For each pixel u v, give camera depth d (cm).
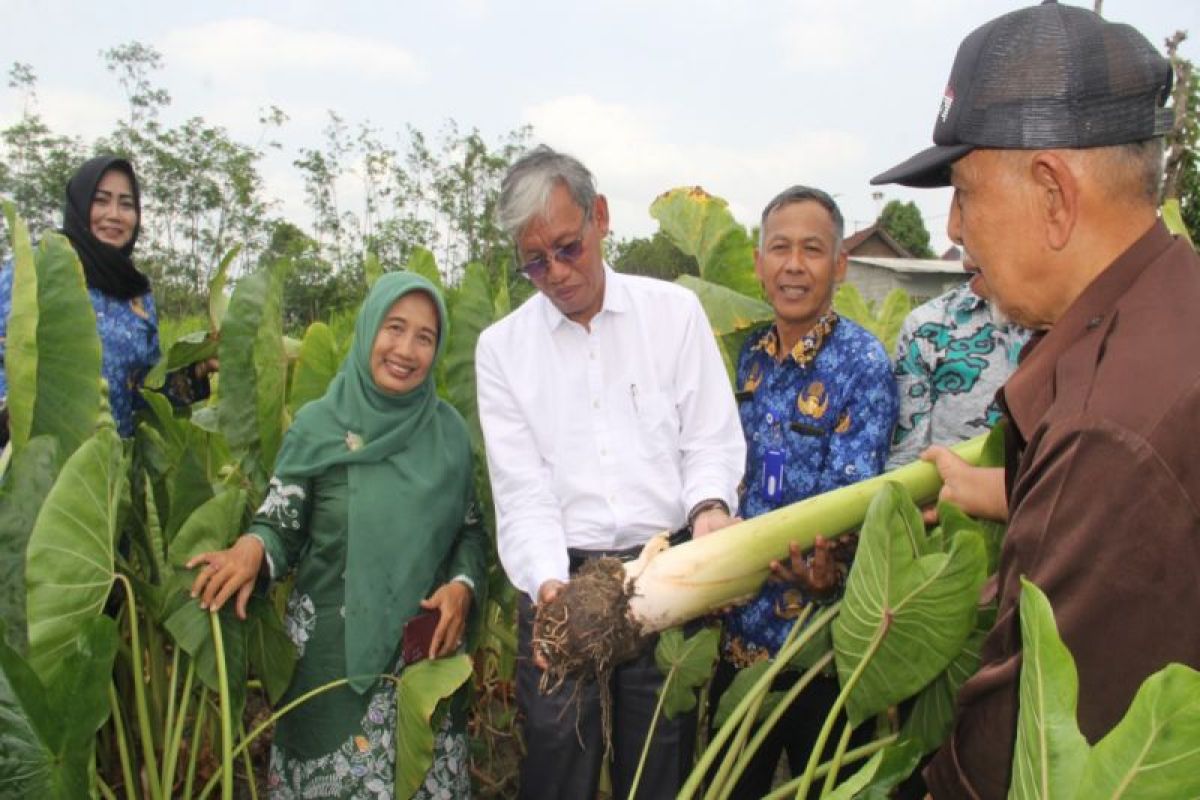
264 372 337
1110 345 122
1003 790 135
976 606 176
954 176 141
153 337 396
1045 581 118
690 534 271
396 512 270
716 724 258
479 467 345
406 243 3416
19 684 172
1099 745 98
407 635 259
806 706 278
